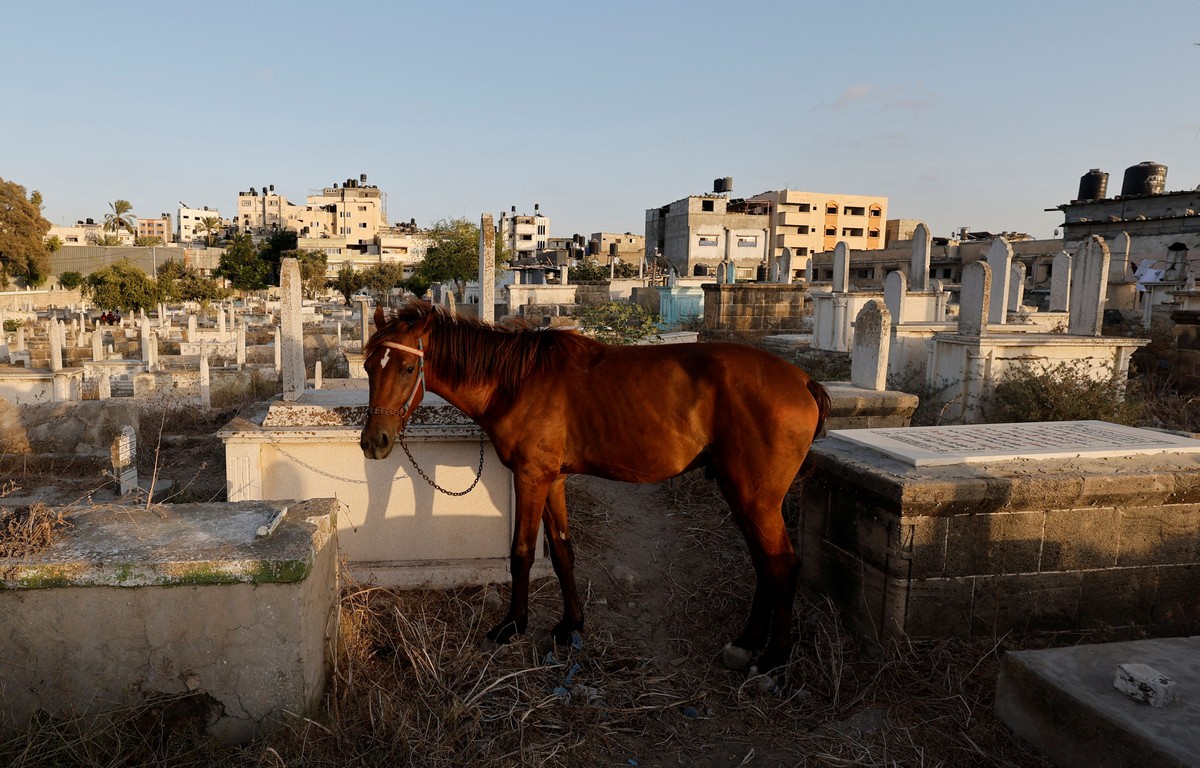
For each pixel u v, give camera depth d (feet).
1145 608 14.16
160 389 42.06
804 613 15.08
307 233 354.54
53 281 209.05
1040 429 16.94
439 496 16.31
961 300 33.30
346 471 16.02
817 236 235.81
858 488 13.84
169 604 9.83
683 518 20.70
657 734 11.56
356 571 15.99
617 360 13.38
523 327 14.19
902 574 12.94
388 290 202.08
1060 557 13.60
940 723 11.59
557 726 11.38
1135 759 9.05
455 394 13.87
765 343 56.95
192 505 11.96
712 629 14.84
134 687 9.97
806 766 10.80
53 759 9.39
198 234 425.28
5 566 9.48
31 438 29.89
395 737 10.41
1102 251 35.65
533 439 13.37
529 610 15.33
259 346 64.75
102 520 11.21
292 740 10.05
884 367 23.77
